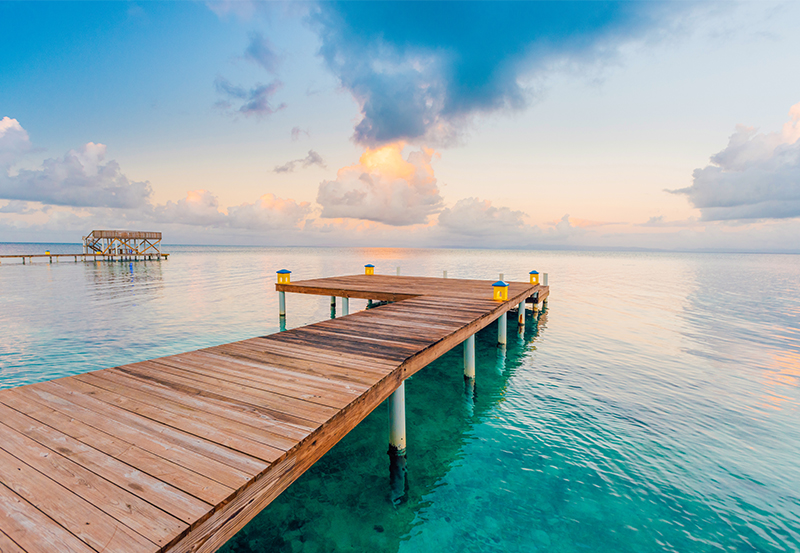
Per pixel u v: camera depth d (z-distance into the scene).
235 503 2.20
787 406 6.52
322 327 6.72
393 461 4.96
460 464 4.93
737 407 6.50
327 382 4.00
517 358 9.52
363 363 4.66
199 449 2.65
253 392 3.71
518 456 5.09
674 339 11.22
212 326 12.46
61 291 20.05
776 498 4.17
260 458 2.54
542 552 3.48
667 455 5.04
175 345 10.15
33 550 1.74
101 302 16.67
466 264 52.44
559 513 3.99
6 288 21.17
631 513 3.97
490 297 10.47
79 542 1.80
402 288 12.23
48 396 3.55
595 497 4.24
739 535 3.65
